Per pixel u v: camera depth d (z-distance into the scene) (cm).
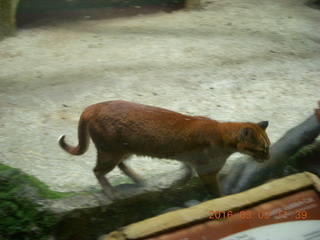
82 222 336
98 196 349
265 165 385
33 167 399
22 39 820
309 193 289
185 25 915
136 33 859
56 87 599
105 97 569
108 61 708
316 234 253
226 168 395
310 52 769
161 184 369
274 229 256
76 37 835
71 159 421
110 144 363
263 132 367
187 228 259
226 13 988
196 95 580
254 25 913
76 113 524
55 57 733
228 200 275
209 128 356
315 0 1062
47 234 330
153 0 1052
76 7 981
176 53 746
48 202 338
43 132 474
